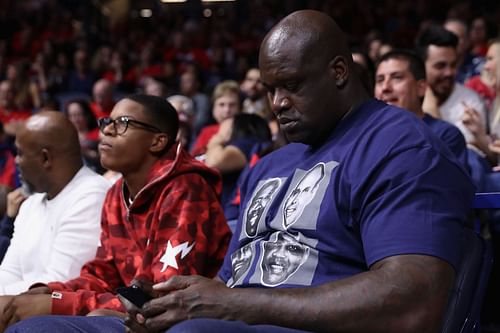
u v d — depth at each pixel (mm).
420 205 1605
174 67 12195
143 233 2430
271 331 1526
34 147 2826
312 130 1856
